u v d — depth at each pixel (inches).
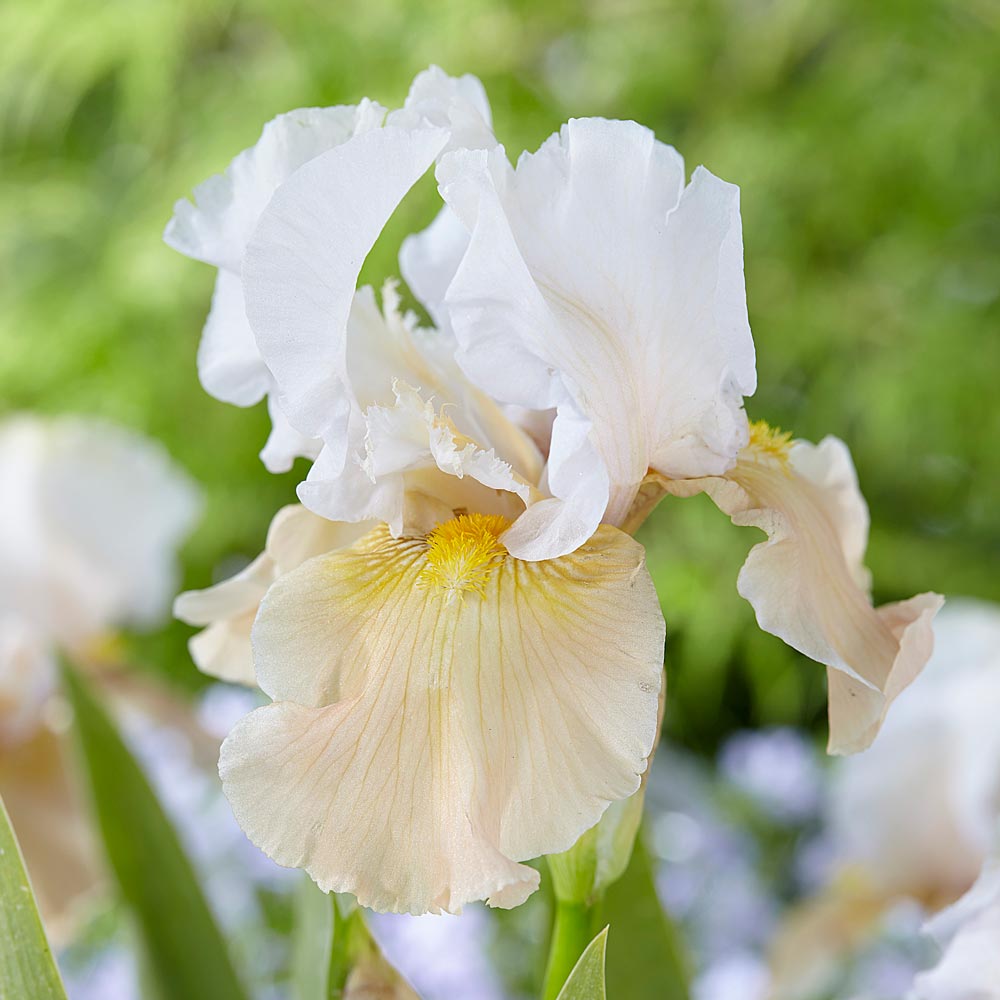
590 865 16.5
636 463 16.2
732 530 51.7
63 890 25.9
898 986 33.3
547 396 15.6
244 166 16.6
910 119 51.2
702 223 15.8
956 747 26.5
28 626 28.5
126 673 30.0
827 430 53.6
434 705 15.3
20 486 28.8
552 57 57.4
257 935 33.9
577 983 15.3
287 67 54.8
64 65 57.2
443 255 17.8
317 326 15.6
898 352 51.7
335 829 15.0
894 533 54.3
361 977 17.1
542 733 15.2
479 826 14.9
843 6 53.4
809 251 54.7
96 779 19.6
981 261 53.3
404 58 52.4
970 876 27.1
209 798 33.9
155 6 54.9
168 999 19.4
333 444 15.9
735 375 16.1
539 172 15.7
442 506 16.7
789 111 54.1
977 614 26.8
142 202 57.4
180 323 56.6
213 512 56.2
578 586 15.7
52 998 15.9
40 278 59.4
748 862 39.9
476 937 33.1
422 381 16.7
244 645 17.1
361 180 15.3
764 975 28.5
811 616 15.8
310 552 16.9
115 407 55.9
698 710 58.2
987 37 52.2
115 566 29.7
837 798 28.3
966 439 51.8
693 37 55.6
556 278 15.7
